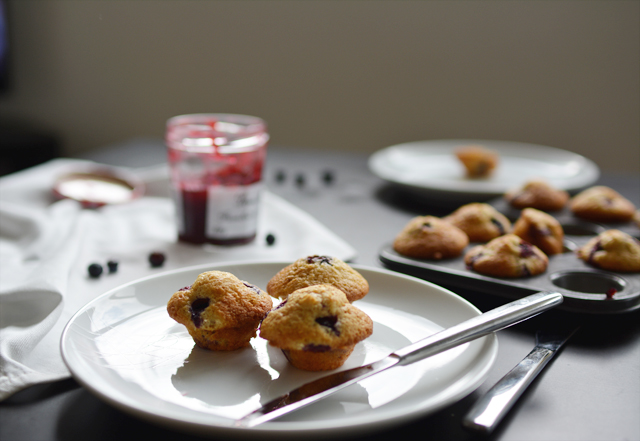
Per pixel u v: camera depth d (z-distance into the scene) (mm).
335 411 489
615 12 1640
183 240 762
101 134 2107
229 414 487
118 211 841
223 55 1929
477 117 1813
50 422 493
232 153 735
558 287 625
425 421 499
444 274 655
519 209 830
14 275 662
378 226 817
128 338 542
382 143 1902
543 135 1783
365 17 1800
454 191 868
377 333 562
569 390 525
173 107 2018
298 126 1942
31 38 2045
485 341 527
